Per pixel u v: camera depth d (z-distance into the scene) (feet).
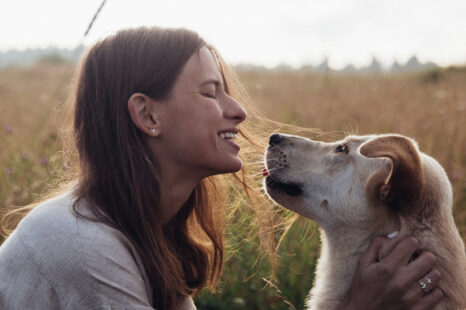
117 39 7.97
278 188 10.33
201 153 7.88
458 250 8.70
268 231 11.57
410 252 8.14
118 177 7.66
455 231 8.95
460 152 19.38
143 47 7.80
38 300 6.68
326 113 26.55
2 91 42.04
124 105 7.72
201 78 7.86
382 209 8.99
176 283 8.03
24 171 18.84
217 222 9.84
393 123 23.32
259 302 13.92
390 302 7.97
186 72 7.77
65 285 6.62
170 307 8.12
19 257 6.83
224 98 8.31
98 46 8.03
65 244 6.69
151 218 7.70
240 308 13.74
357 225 9.32
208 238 10.15
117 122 7.68
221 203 9.86
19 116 28.27
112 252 6.85
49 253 6.68
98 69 7.88
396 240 8.51
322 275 10.03
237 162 8.25
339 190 9.61
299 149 10.23
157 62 7.72
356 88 37.65
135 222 7.57
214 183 9.73
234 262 14.37
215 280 10.11
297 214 11.28
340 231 9.61
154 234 7.70
